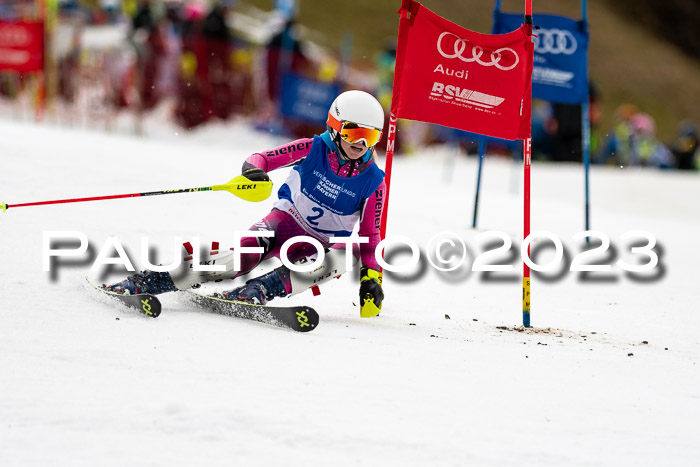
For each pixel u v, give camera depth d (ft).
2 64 169.99
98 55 176.04
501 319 60.90
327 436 32.07
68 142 116.98
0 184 79.97
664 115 421.18
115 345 41.93
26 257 60.34
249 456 29.91
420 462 30.53
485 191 148.97
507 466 30.83
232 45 178.70
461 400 37.99
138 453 29.58
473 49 57.72
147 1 175.52
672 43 522.88
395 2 412.77
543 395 39.99
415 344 48.62
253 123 180.86
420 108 57.98
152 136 172.35
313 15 372.17
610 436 34.86
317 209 54.29
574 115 195.31
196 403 34.32
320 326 51.49
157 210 80.38
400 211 102.78
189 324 47.75
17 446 29.68
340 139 52.42
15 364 38.04
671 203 154.71
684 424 37.17
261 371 39.45
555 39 97.81
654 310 68.03
